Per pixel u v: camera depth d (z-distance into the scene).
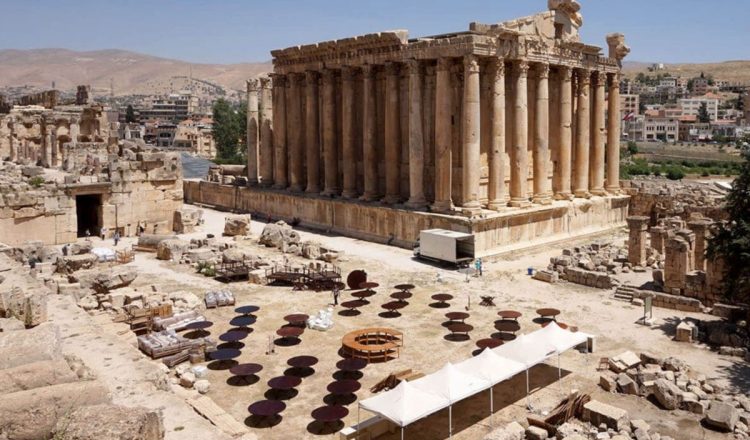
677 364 27.94
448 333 33.97
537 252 55.12
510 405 25.52
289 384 25.23
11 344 18.75
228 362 29.84
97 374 20.95
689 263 39.72
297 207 70.12
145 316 34.47
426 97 58.31
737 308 34.28
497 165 54.09
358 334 31.45
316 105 68.94
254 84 79.56
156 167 65.50
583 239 60.84
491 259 51.34
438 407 21.69
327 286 43.12
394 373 26.89
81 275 41.12
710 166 141.25
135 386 20.09
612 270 45.66
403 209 57.00
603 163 67.19
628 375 27.64
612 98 68.25
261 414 22.81
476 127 52.28
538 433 22.11
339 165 69.19
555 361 30.00
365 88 62.00
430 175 58.91
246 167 89.69
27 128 97.00
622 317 36.56
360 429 22.42
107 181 63.38
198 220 71.19
